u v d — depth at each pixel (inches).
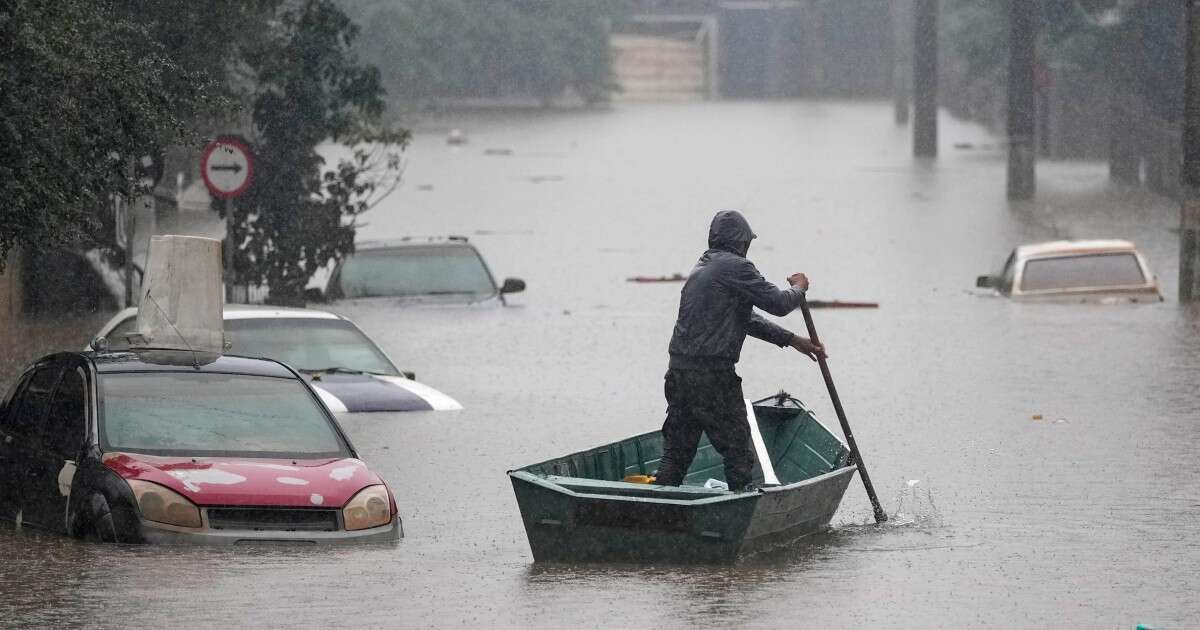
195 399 1625.2
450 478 1930.4
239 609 1243.8
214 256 1782.7
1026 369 2849.4
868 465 2005.4
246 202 3376.0
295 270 3427.7
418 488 1875.0
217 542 1487.5
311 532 1520.7
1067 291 3885.3
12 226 1743.4
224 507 1497.3
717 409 1545.3
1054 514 1694.1
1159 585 1360.7
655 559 1437.0
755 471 1692.9
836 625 1207.6
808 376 2807.6
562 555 1445.6
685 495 1435.8
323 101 3383.4
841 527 1626.5
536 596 1300.4
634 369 2901.1
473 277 3683.6
